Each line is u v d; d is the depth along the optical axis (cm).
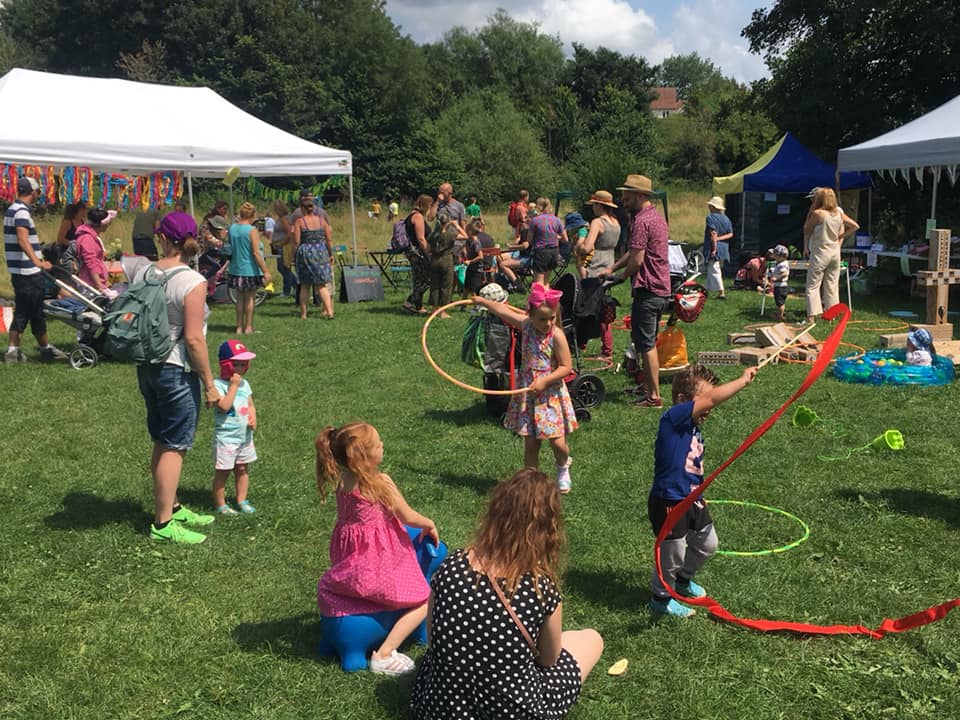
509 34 7769
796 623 386
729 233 1428
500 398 720
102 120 1286
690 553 397
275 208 1499
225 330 1177
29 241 930
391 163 4644
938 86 2130
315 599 414
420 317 1287
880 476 575
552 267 1251
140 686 341
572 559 454
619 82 7294
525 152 4988
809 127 2236
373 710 323
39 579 433
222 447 504
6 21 5100
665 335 868
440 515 516
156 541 478
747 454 623
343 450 346
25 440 667
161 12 4834
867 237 1658
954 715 321
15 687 339
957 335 1091
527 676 277
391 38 5194
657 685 341
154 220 1427
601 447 646
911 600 409
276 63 4641
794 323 1166
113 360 964
